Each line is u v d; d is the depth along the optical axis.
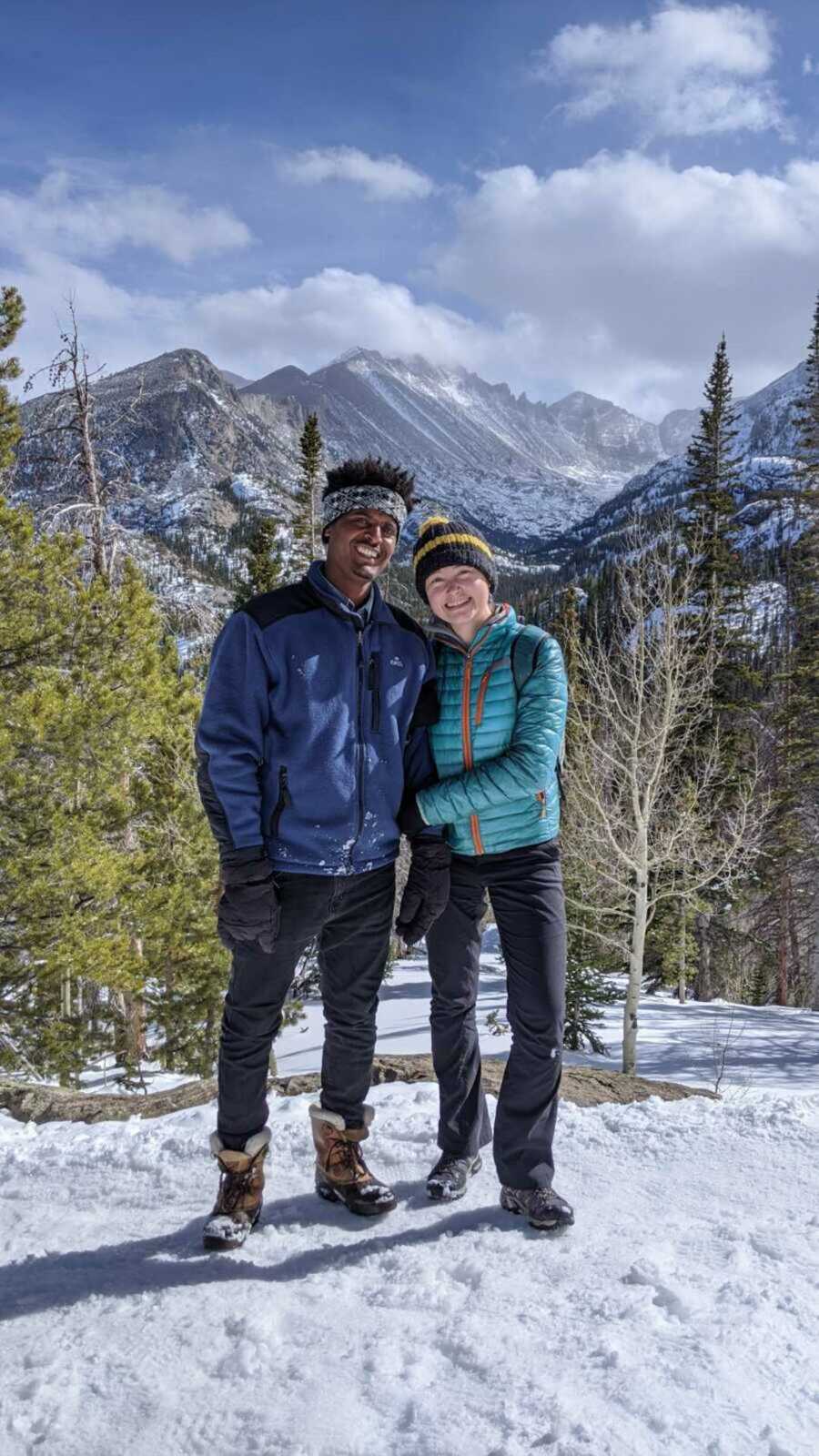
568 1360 1.83
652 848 14.91
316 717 2.43
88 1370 1.89
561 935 2.65
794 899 22.34
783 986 24.39
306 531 22.22
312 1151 3.13
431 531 2.74
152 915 13.68
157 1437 1.69
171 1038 15.20
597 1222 2.49
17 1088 5.24
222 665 2.41
